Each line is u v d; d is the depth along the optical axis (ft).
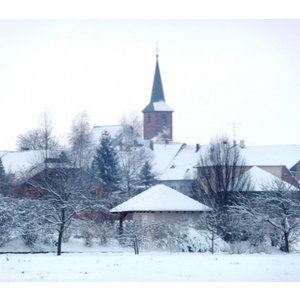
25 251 238.07
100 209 262.06
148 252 231.50
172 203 266.36
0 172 340.39
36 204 243.19
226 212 246.88
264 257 177.06
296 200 239.09
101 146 424.87
